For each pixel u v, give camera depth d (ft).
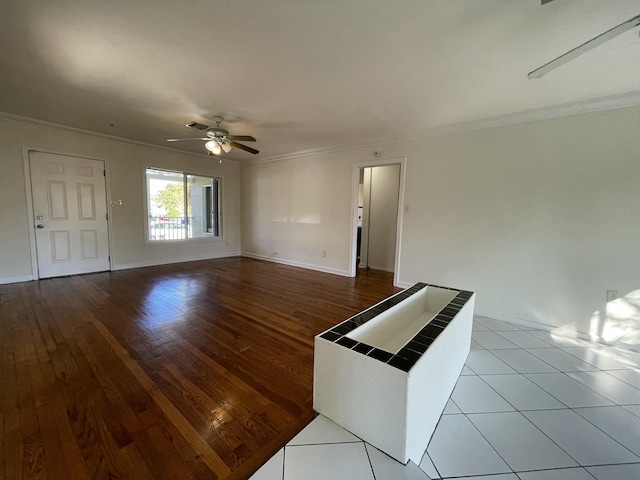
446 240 11.76
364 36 5.91
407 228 12.98
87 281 13.29
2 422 4.65
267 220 19.98
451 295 7.80
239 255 22.07
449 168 11.55
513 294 10.16
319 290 12.96
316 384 5.02
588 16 5.09
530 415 5.27
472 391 5.98
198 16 5.42
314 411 5.10
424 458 4.26
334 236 16.22
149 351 7.09
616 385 6.28
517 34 5.69
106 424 4.67
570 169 8.93
